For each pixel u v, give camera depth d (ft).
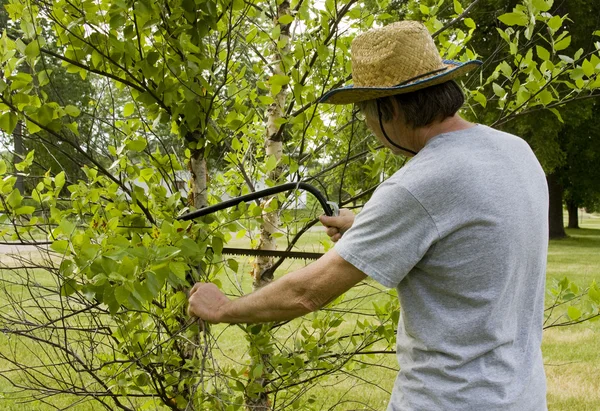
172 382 7.33
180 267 5.37
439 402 4.66
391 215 4.52
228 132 8.48
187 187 7.80
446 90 4.81
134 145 6.84
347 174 9.78
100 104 8.25
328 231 6.01
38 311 9.59
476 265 4.50
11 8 6.31
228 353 12.01
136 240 6.52
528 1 6.91
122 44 6.15
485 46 35.06
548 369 16.25
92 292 5.28
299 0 7.86
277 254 7.41
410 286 4.84
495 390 4.61
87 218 6.88
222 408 7.04
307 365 7.72
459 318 4.63
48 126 6.14
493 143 4.79
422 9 8.21
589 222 125.90
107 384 7.41
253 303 5.10
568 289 8.36
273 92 7.00
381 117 5.00
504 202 4.53
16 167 6.66
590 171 66.85
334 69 8.76
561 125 53.98
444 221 4.46
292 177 7.75
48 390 7.20
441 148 4.65
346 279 4.68
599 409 13.70
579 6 43.78
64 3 6.39
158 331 7.02
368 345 8.04
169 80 6.53
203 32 6.54
